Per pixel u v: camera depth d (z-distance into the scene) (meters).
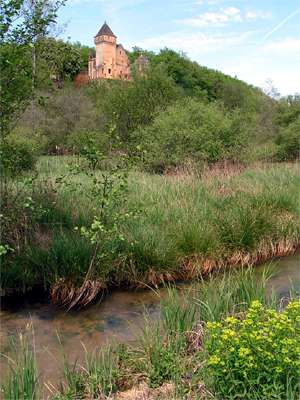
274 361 3.19
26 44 6.27
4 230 6.86
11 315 5.80
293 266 7.72
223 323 4.33
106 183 6.38
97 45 72.25
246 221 8.13
